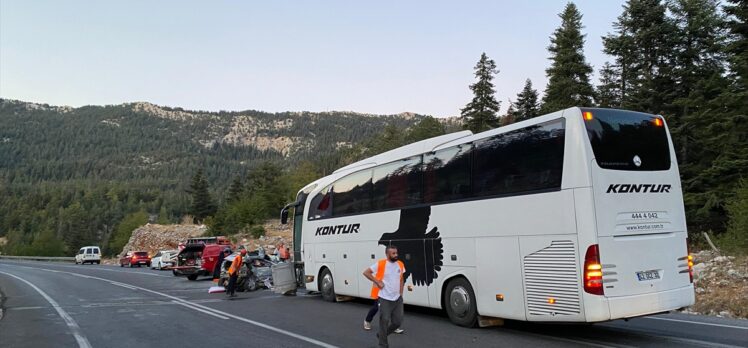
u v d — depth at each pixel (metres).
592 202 8.04
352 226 14.34
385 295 8.48
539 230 8.77
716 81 28.89
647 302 8.22
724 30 28.69
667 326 10.29
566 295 8.25
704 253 18.44
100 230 152.75
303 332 10.48
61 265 55.06
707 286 14.02
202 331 10.91
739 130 25.02
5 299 18.50
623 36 33.94
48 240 106.56
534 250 8.84
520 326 10.53
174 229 72.06
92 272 36.78
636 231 8.37
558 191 8.51
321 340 9.58
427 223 11.40
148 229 73.38
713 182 26.61
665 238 8.69
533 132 9.12
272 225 65.50
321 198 16.28
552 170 8.67
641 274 8.28
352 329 10.73
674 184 9.05
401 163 12.52
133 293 19.88
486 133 10.10
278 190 75.31
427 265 11.33
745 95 24.25
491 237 9.71
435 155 11.41
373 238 13.31
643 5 32.94
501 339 9.23
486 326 10.48
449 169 10.95
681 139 30.52
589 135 8.32
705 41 31.06
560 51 41.03
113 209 163.50
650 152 8.87
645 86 32.34
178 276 30.59
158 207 172.12
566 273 8.27
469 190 10.37
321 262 15.89
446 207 10.91
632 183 8.50
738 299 12.19
